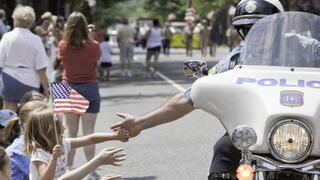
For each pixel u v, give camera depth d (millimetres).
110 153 6016
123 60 27750
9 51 10672
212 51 42875
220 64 6199
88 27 9547
